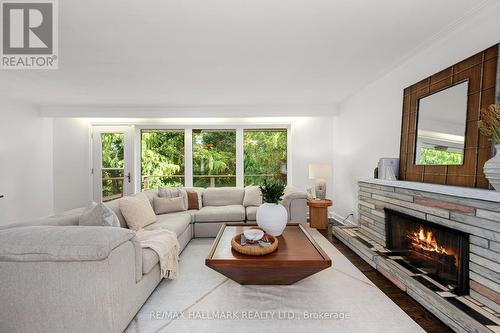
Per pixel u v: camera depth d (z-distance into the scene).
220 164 5.43
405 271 2.22
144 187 5.40
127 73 3.05
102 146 5.34
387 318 1.82
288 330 1.70
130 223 2.88
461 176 2.01
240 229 2.88
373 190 3.09
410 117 2.67
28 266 1.46
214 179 5.42
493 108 1.59
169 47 2.38
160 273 2.24
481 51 1.88
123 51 2.46
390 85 3.13
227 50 2.46
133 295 1.77
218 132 5.41
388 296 2.12
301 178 5.30
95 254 1.43
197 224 3.83
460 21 2.00
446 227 1.94
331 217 5.16
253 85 3.56
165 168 5.46
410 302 2.02
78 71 2.98
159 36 2.18
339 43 2.34
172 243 2.43
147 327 1.73
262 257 2.01
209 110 4.75
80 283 1.47
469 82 1.96
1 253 1.43
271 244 2.18
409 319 1.81
